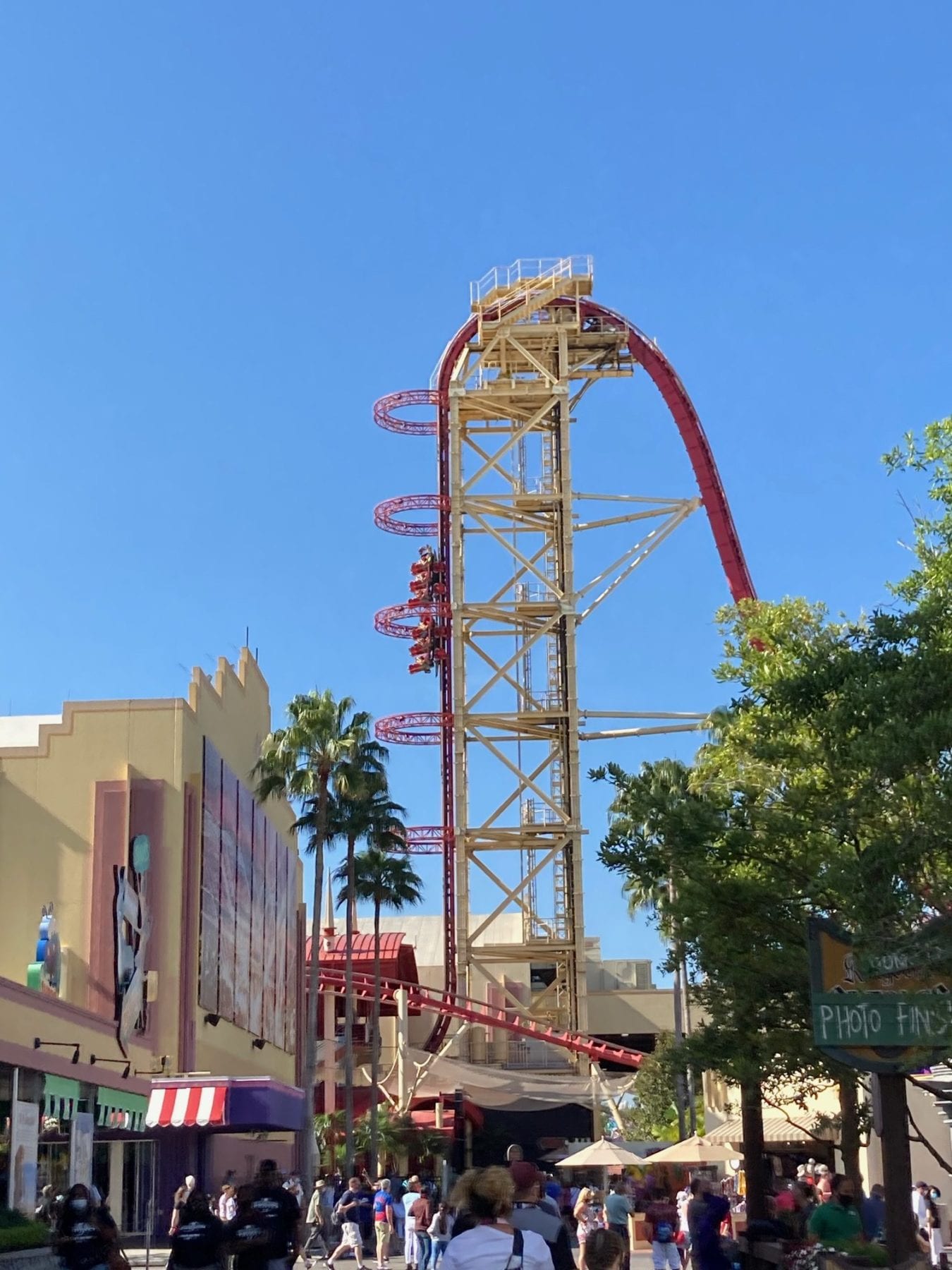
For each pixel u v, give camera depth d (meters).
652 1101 87.62
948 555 21.91
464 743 91.31
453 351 95.38
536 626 94.12
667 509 93.25
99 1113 39.00
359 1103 93.12
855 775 22.05
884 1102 19.02
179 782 55.97
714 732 30.61
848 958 18.78
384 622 93.44
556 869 92.38
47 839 54.84
